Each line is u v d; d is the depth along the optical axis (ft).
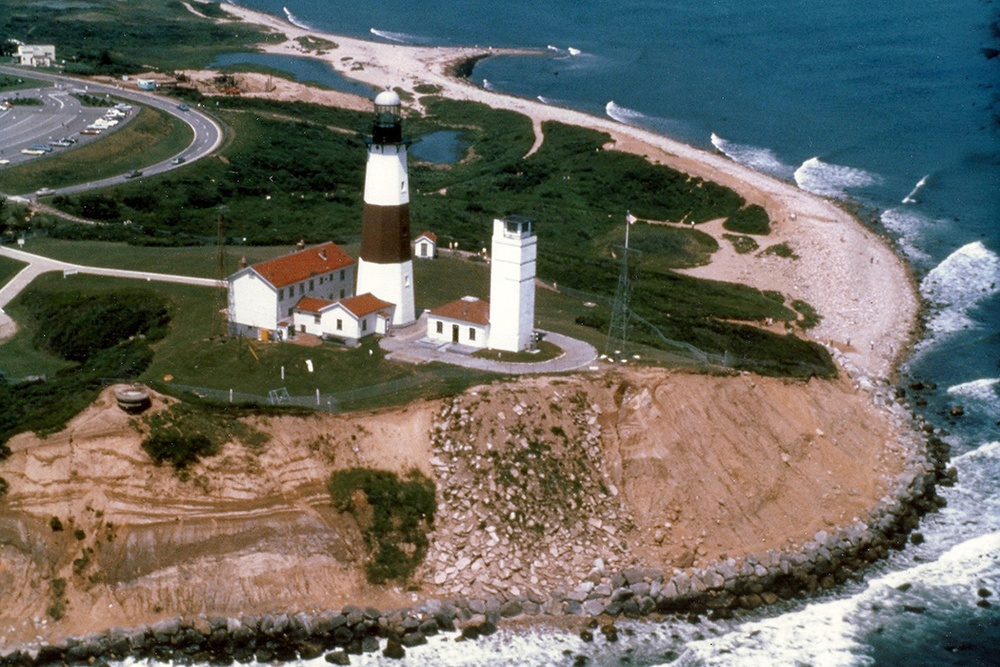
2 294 302.66
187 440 221.46
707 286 399.03
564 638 208.44
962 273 424.05
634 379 256.32
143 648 200.64
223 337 271.69
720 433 253.85
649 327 309.42
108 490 214.69
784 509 245.86
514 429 240.32
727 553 231.71
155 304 294.46
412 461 232.94
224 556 213.05
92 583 207.41
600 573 221.66
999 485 270.26
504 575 218.79
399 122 271.69
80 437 219.61
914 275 424.05
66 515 212.64
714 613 218.18
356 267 300.61
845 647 210.59
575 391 249.96
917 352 352.28
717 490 242.58
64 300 297.53
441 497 229.25
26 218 386.93
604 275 385.50
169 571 209.97
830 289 409.69
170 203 447.01
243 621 205.16
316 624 206.08
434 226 434.71
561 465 238.27
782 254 447.83
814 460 262.67
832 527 243.60
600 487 238.07
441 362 260.21
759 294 398.83
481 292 326.85
